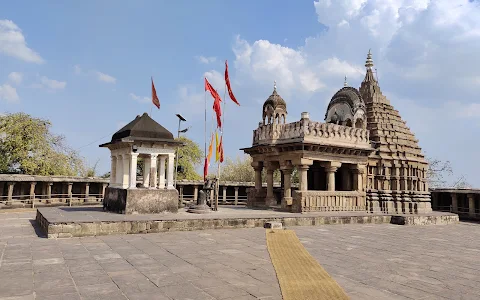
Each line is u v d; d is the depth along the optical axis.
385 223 20.98
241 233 14.88
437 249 12.65
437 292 7.41
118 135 18.16
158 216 15.86
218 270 8.56
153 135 17.50
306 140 20.92
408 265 9.84
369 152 23.94
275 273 8.41
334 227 18.06
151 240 12.56
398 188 25.02
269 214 18.66
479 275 8.95
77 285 7.16
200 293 6.83
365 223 20.36
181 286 7.24
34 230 14.25
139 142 17.17
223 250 11.05
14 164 30.00
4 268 8.34
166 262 9.25
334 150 22.14
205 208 18.89
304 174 21.17
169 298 6.51
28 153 30.02
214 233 14.67
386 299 6.84
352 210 22.64
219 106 22.80
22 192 25.70
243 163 50.97
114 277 7.76
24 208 24.05
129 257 9.73
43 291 6.74
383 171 24.98
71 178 26.83
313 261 9.87
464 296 7.18
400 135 26.58
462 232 18.19
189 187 31.69
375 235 15.72
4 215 20.16
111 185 18.92
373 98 27.41
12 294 6.54
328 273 8.62
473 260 10.85
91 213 16.45
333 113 25.86
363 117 24.66
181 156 42.53
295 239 13.61
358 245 12.89
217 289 7.09
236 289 7.11
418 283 8.05
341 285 7.65
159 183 18.61
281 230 16.00
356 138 23.56
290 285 7.43
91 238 12.66
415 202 25.03
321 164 23.14
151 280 7.61
